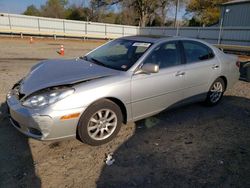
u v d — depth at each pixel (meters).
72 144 3.35
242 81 7.51
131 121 3.65
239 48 18.42
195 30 25.47
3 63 9.26
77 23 28.44
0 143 3.26
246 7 25.08
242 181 2.72
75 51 15.52
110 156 3.10
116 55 4.07
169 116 4.46
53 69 3.61
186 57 4.30
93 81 3.17
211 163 3.04
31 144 3.28
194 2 41.03
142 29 32.59
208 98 4.92
